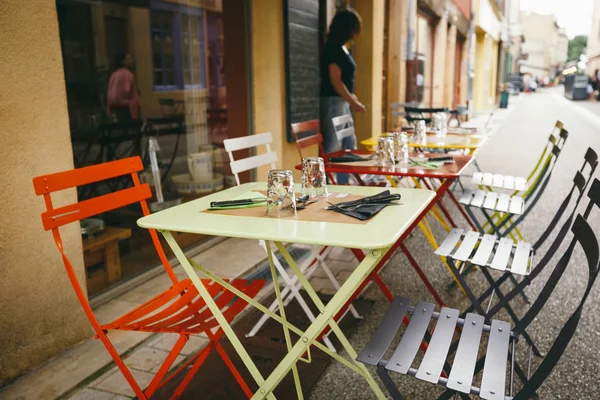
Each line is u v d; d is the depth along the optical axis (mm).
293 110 5703
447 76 17859
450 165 3455
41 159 2840
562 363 2932
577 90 36875
